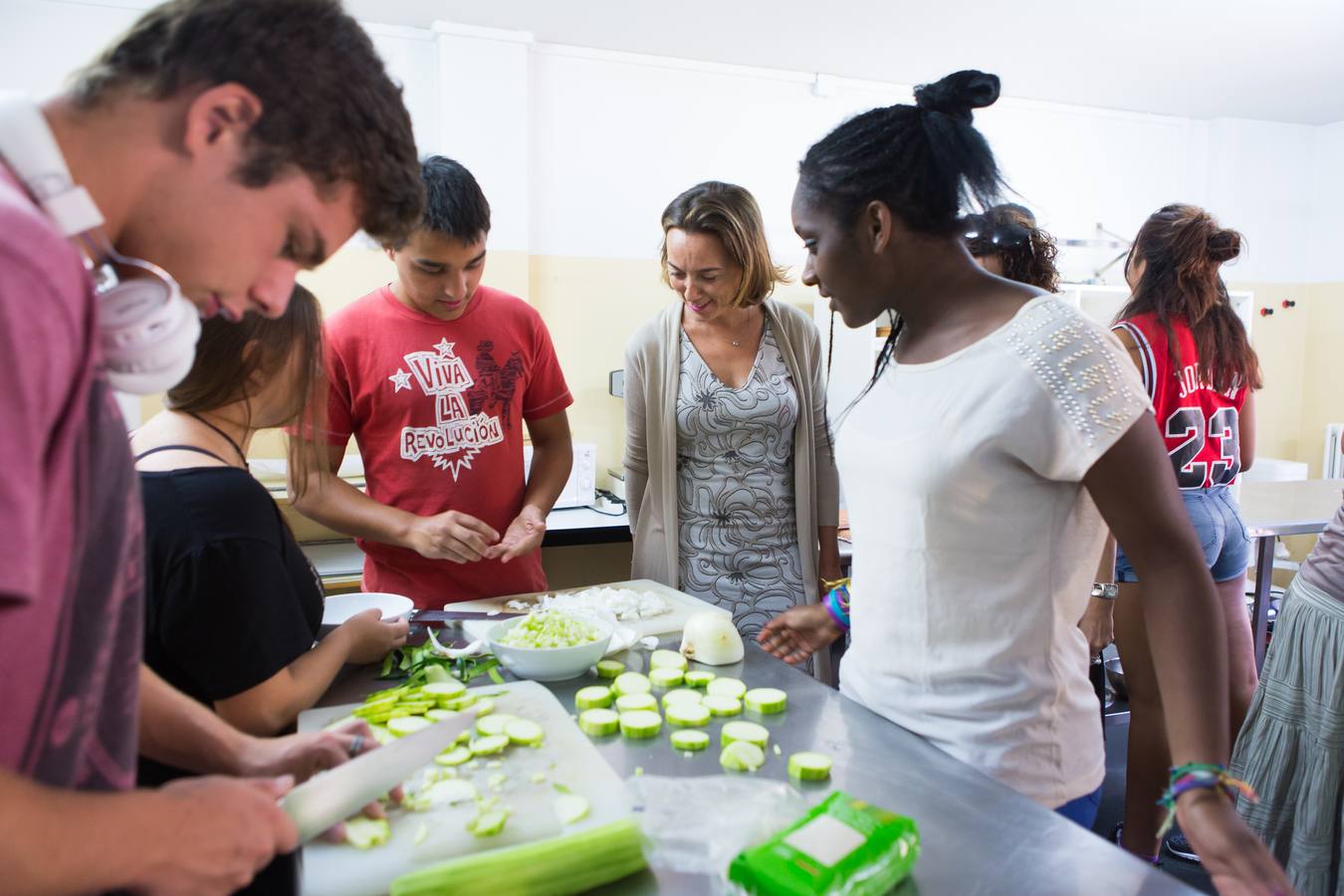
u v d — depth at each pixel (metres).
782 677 1.22
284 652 1.01
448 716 1.07
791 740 1.02
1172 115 4.34
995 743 0.97
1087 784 1.01
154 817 0.51
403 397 1.68
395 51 2.99
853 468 1.10
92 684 0.53
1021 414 0.89
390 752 0.84
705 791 0.88
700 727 1.07
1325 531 1.54
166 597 0.95
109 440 0.52
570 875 0.74
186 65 0.52
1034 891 0.72
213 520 0.97
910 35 3.13
